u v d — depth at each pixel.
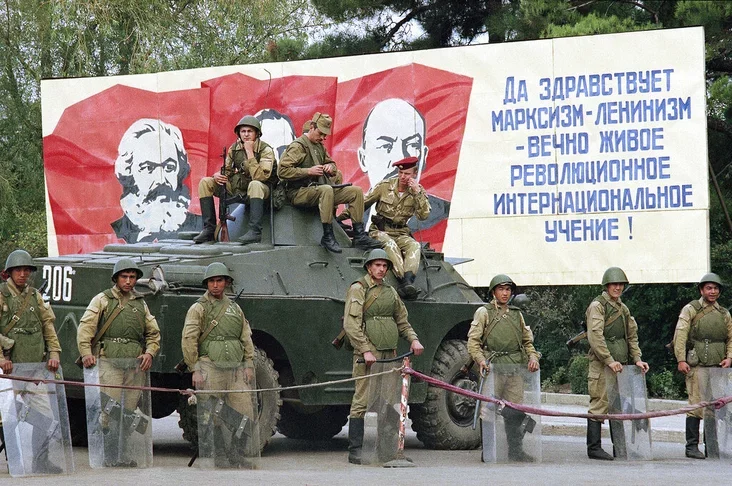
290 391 15.71
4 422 12.79
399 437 14.20
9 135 34.88
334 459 15.15
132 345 13.80
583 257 22.41
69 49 33.91
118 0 31.98
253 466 13.73
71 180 25.67
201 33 33.53
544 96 22.66
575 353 29.17
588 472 13.56
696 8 24.70
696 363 15.91
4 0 33.59
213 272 13.84
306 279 15.78
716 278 15.84
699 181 21.81
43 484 11.89
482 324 15.09
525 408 14.60
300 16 35.69
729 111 27.97
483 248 22.95
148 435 13.76
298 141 16.42
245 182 16.39
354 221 16.69
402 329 14.81
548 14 26.47
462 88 23.17
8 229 33.59
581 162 22.41
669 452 16.83
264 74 24.52
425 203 17.22
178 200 25.11
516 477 12.94
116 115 25.50
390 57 23.62
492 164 22.94
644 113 22.09
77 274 14.77
